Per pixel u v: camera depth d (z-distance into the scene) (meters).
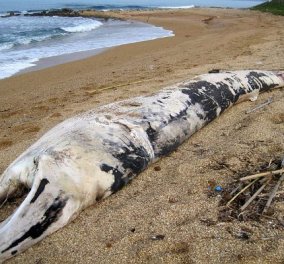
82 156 3.75
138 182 4.25
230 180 4.12
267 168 4.21
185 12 34.00
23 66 11.04
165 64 10.64
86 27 22.05
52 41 16.16
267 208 3.54
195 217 3.53
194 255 3.06
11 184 3.72
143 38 17.56
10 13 31.28
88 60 12.07
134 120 4.49
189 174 4.32
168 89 5.50
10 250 3.08
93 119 4.29
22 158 3.77
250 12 32.44
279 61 9.47
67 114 6.38
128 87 8.02
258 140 4.98
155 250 3.14
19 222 3.17
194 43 14.92
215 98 5.70
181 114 4.98
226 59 10.54
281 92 7.03
